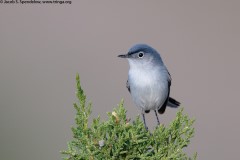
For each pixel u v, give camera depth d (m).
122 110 7.83
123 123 7.75
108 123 7.78
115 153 7.59
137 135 7.64
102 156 7.62
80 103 7.55
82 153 7.57
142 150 7.95
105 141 7.57
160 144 8.09
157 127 8.30
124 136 7.71
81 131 7.60
